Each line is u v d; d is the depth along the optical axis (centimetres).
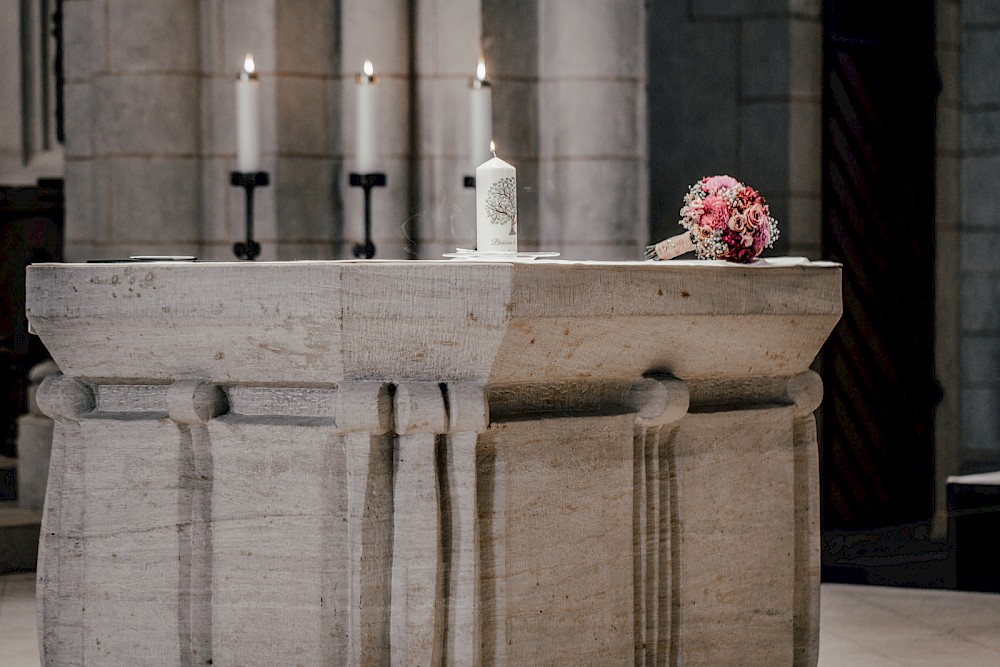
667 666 494
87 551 468
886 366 1015
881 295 1013
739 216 513
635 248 834
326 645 432
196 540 454
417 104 811
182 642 455
